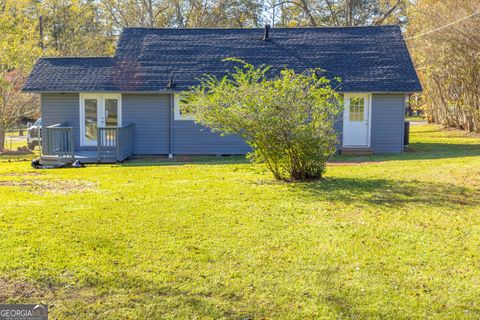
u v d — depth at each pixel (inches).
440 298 174.9
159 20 1473.9
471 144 713.0
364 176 408.2
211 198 331.3
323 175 416.8
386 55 689.0
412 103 1184.8
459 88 899.4
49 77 671.8
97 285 186.9
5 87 851.4
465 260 208.5
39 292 181.2
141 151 681.0
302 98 378.0
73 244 231.3
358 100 664.4
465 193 323.3
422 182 367.2
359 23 1461.6
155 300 175.0
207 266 205.6
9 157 752.3
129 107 675.4
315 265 205.9
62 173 497.0
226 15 1491.1
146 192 357.1
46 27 1419.8
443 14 834.8
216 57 700.7
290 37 735.7
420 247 225.3
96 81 664.4
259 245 231.5
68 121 678.5
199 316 164.2
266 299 175.5
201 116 398.6
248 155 415.5
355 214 282.8
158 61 697.0
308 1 1455.5
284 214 286.2
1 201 329.7
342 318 162.7
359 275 195.0
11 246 227.1
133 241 237.3
